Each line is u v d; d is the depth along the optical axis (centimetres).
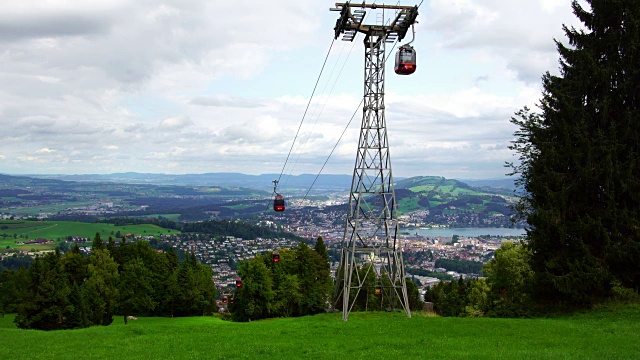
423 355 2275
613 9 3731
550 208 3628
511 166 4284
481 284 7250
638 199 3478
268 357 2416
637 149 3594
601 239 3588
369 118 4253
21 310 6144
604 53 3897
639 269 3484
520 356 2141
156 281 8812
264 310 7438
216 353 2542
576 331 2825
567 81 3862
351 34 4344
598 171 3528
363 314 4538
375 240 4941
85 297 6625
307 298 7825
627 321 3062
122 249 10094
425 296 11981
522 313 3828
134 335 3369
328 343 2748
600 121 3725
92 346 2905
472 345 2522
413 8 3978
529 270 4719
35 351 2778
